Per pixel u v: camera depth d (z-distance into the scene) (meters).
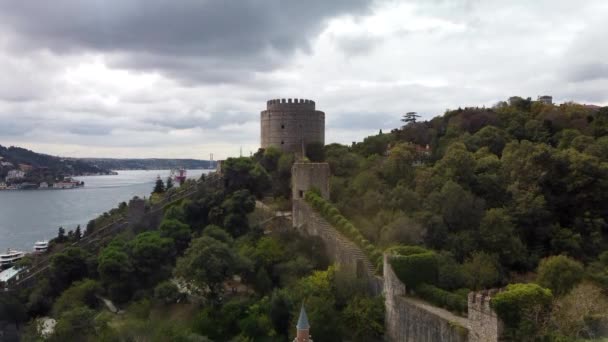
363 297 69.44
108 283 90.94
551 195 87.69
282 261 84.00
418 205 89.19
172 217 111.12
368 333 65.06
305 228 95.69
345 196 104.31
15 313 91.94
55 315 86.62
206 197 114.25
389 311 64.75
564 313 47.91
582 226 82.56
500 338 46.59
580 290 55.25
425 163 120.19
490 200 90.50
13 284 103.56
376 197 94.88
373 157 124.31
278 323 68.06
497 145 117.62
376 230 83.94
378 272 71.12
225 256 78.62
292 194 108.06
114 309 87.75
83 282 94.56
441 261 68.19
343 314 66.56
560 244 79.06
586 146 100.88
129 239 109.50
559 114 125.94
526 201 84.69
